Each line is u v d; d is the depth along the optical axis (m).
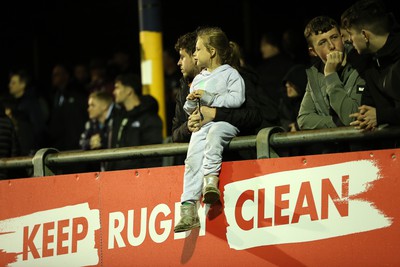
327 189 11.38
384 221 10.96
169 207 12.63
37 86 26.56
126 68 24.31
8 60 30.45
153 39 20.16
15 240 14.23
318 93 12.95
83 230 13.52
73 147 22.91
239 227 11.97
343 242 11.22
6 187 14.41
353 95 12.48
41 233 13.97
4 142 17.33
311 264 11.41
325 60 12.85
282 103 16.94
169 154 12.78
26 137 21.55
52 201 13.88
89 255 13.41
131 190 13.05
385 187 10.99
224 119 12.00
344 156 11.30
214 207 12.18
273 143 11.84
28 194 14.16
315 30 12.84
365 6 11.53
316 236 11.41
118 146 17.77
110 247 13.20
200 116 12.01
